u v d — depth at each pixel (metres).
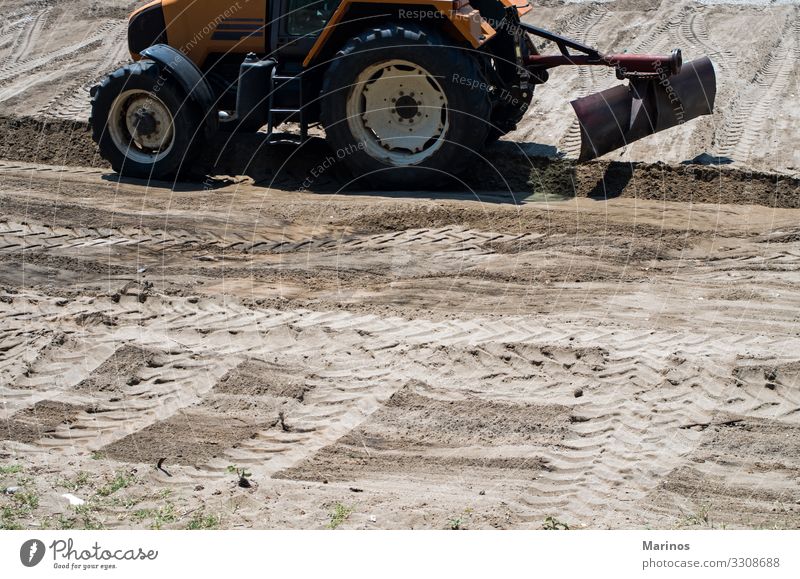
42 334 13.11
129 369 12.26
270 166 19.83
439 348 12.58
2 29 32.09
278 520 9.00
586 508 9.36
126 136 19.64
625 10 30.34
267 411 11.34
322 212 17.47
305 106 18.52
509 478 9.94
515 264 15.35
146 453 10.42
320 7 18.66
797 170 18.73
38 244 16.20
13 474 9.88
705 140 20.23
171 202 18.22
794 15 29.34
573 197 18.34
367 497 9.49
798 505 9.41
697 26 28.58
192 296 14.30
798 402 11.36
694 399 11.43
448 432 10.84
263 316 13.65
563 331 13.06
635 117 18.55
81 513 9.12
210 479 9.88
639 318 13.48
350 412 11.27
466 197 18.25
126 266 15.41
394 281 14.84
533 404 11.37
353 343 12.85
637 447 10.51
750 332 13.02
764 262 15.37
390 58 17.70
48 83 26.03
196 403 11.54
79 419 11.20
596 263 15.34
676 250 15.85
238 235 16.62
